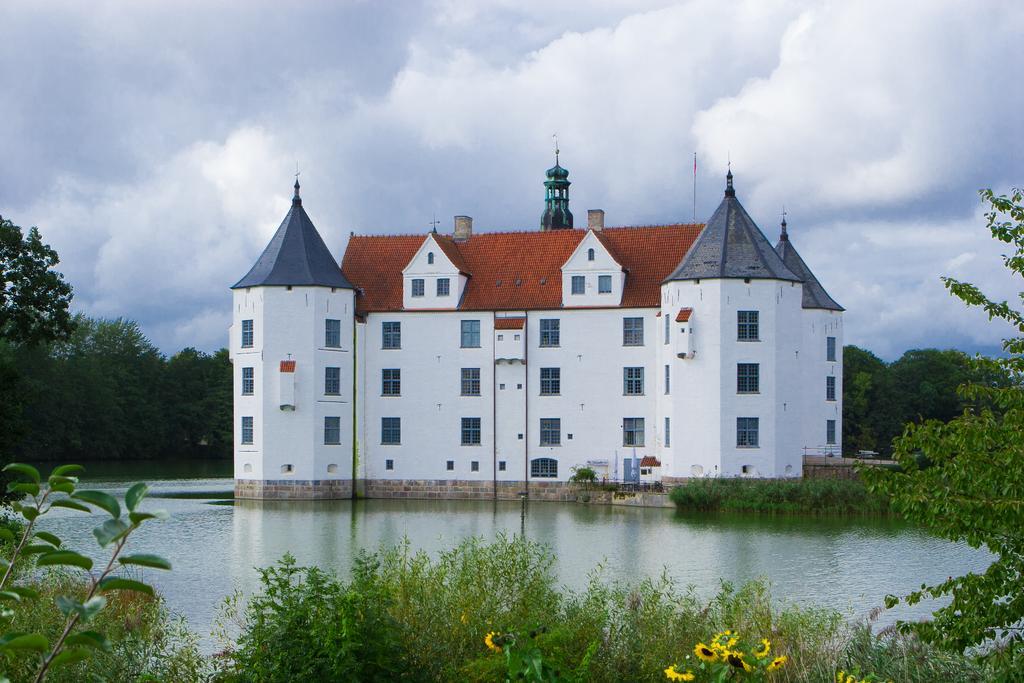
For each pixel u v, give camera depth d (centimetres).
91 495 758
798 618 1995
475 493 6981
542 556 2455
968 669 1691
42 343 12125
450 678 1586
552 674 1489
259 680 1474
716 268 6303
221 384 14262
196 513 5709
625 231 7294
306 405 6800
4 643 763
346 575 3181
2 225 5741
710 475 6253
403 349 7119
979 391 1501
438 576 1947
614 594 2219
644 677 1662
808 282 7444
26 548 838
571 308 6912
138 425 13625
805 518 5350
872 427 12875
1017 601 1420
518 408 6956
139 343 14125
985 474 1399
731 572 3378
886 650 1769
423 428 7069
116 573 3272
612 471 6806
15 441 4275
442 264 7094
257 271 6944
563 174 9575
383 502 6619
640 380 6812
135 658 1722
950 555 3847
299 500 6750
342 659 1460
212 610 2712
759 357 6291
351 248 7562
